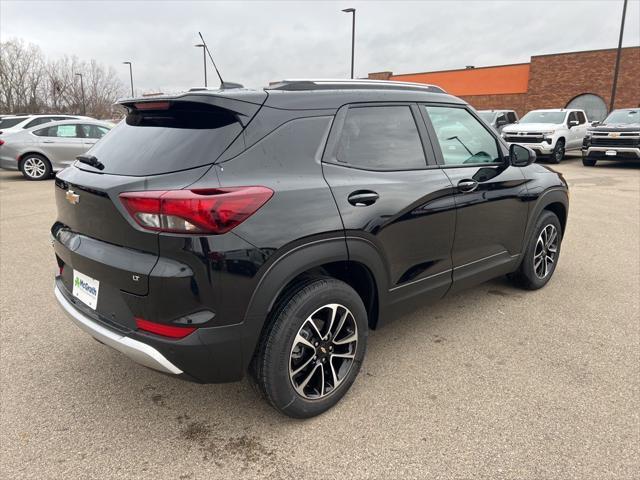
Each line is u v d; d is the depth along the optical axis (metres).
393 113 2.97
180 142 2.29
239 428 2.55
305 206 2.35
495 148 3.74
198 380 2.29
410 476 2.21
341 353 2.71
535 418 2.62
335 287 2.53
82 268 2.47
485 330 3.69
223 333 2.18
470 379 3.01
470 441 2.44
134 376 3.04
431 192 3.01
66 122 12.12
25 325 3.71
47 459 2.30
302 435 2.50
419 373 3.08
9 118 14.49
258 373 2.39
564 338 3.55
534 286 4.43
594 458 2.31
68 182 2.53
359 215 2.57
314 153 2.49
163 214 2.06
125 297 2.25
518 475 2.21
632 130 14.03
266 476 2.22
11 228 6.85
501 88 31.78
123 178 2.25
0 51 35.16
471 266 3.53
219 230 2.09
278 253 2.25
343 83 2.83
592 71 27.53
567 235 6.57
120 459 2.31
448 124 3.36
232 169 2.19
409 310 3.15
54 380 2.98
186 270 2.08
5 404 2.72
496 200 3.60
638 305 4.15
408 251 2.94
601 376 3.03
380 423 2.59
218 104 2.27
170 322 2.14
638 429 2.52
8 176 12.90
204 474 2.23
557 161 16.09
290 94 2.52
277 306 2.39
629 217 7.71
